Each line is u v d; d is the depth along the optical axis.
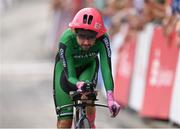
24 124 17.95
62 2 37.19
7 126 17.58
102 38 9.66
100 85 24.66
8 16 55.06
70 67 9.55
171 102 16.92
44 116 19.47
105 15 23.92
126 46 20.81
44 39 44.81
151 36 18.38
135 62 19.77
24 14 55.44
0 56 39.66
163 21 17.44
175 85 16.66
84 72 10.08
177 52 16.77
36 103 22.16
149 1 18.80
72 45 9.62
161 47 17.69
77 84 9.12
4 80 28.98
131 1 21.36
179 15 16.69
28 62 36.84
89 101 9.38
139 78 19.23
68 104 9.89
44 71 32.44
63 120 9.91
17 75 30.91
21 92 25.06
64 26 37.22
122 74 21.17
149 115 17.98
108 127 17.42
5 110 20.59
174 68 16.88
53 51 39.12
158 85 17.73
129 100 20.27
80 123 9.22
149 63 18.30
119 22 21.81
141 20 19.39
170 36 17.09
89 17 9.14
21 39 45.72
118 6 22.55
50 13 47.25
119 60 21.64
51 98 23.45
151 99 18.03
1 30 49.50
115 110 9.14
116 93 21.59
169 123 17.09
